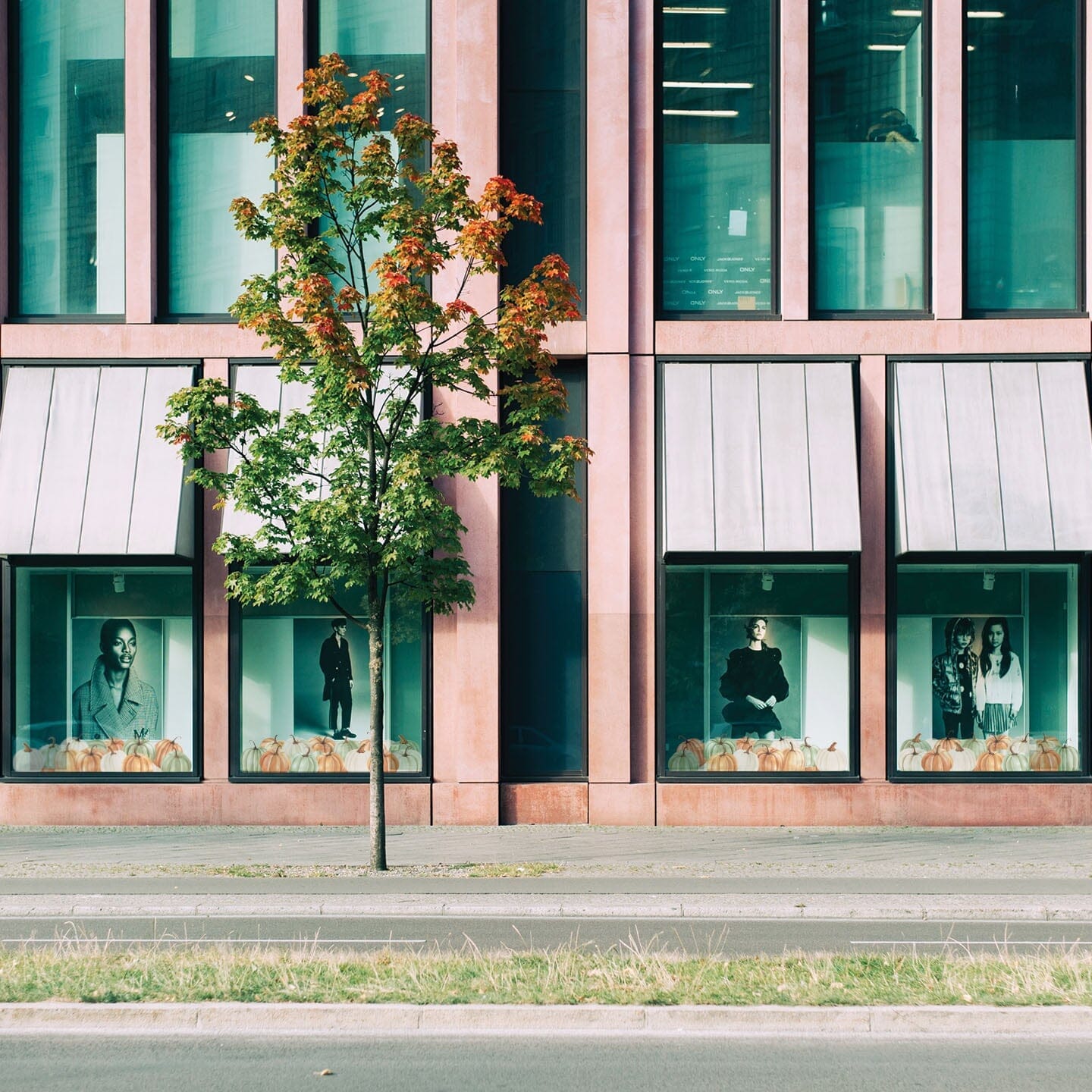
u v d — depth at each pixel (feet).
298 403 63.87
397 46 66.39
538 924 41.04
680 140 66.69
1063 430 63.52
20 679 65.16
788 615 65.16
